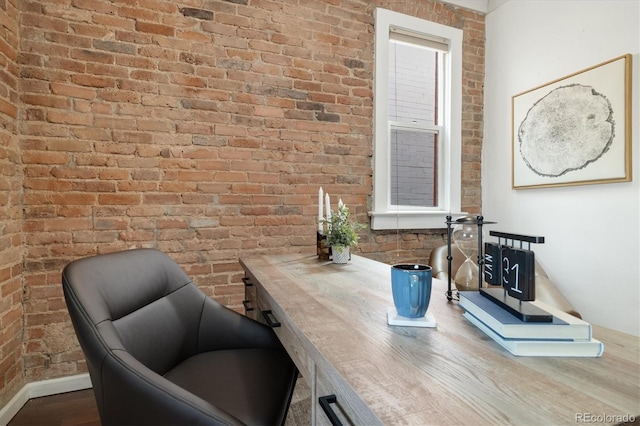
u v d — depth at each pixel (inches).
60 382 72.3
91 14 74.0
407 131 112.8
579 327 25.3
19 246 68.4
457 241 39.3
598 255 86.1
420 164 114.5
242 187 87.5
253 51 88.1
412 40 108.6
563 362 24.3
